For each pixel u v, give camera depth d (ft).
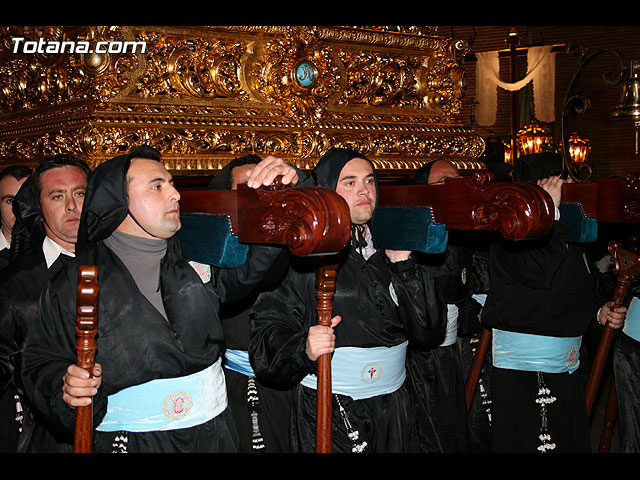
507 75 41.65
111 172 7.80
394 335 10.08
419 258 12.32
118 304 7.85
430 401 12.79
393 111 15.15
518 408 12.39
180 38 12.22
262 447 11.00
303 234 6.15
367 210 9.41
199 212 8.05
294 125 13.28
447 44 15.72
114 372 7.78
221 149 12.17
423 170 12.91
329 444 8.43
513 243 12.01
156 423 8.02
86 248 8.04
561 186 9.79
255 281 8.13
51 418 7.56
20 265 9.26
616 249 12.33
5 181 11.73
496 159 27.71
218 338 8.37
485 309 12.63
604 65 41.29
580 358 13.53
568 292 12.21
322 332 8.32
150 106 11.85
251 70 13.00
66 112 11.84
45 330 7.89
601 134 41.91
